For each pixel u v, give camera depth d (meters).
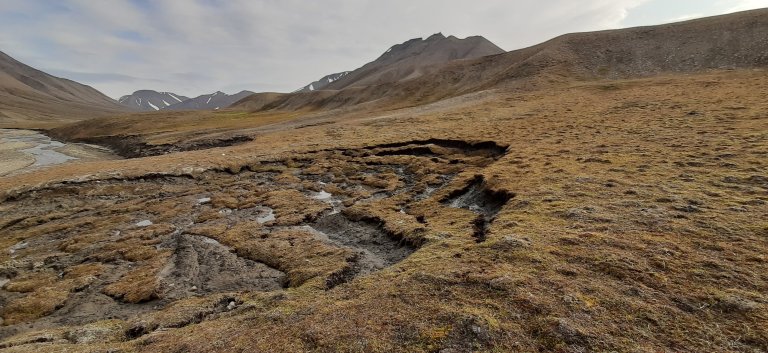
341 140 64.88
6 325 19.61
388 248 24.17
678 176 24.41
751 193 19.97
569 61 112.38
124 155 96.56
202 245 27.89
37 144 118.88
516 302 11.97
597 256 14.59
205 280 22.44
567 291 12.32
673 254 14.28
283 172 50.41
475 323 11.03
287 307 14.40
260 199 39.31
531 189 25.97
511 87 102.31
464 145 51.12
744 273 12.62
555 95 83.38
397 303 12.74
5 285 24.39
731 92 54.72
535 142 43.62
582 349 9.84
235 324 13.27
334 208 34.84
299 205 36.06
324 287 18.09
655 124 42.41
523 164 34.09
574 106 66.94
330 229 29.55
